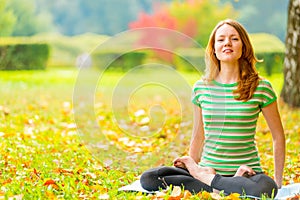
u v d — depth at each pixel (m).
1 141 7.27
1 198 4.70
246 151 5.05
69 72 22.20
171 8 25.44
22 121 9.43
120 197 4.82
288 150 7.66
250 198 4.64
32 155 6.70
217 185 4.81
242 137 5.03
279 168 5.18
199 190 4.86
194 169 4.98
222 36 5.13
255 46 20.52
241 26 5.17
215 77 5.22
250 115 5.03
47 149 7.15
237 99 5.06
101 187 5.16
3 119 9.38
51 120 9.82
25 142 7.50
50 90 15.20
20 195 4.73
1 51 20.42
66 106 11.89
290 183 5.62
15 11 29.62
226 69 5.19
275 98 5.13
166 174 4.97
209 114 5.11
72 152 6.94
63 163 6.39
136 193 4.96
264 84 5.10
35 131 8.51
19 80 17.64
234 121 5.04
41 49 20.97
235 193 4.57
